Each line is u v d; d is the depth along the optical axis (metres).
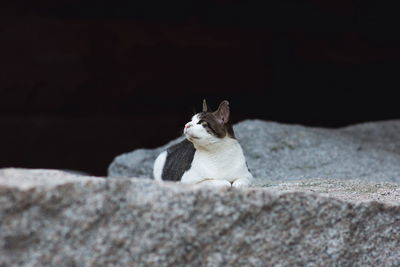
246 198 5.46
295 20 24.81
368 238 6.06
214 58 24.81
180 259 5.25
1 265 4.74
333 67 25.02
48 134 22.86
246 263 5.48
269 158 13.02
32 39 23.16
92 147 22.98
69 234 4.93
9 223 4.76
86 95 23.95
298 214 5.68
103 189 5.04
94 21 23.75
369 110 24.95
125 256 5.09
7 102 23.11
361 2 24.62
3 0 22.81
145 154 13.26
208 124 7.42
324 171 12.28
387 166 12.82
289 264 5.65
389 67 24.92
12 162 22.28
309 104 25.12
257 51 25.00
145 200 5.14
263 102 25.05
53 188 4.88
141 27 24.17
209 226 5.34
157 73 24.47
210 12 24.56
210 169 7.63
